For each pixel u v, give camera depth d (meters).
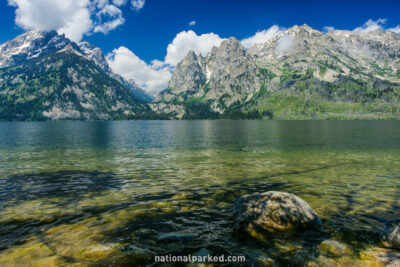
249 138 62.19
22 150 40.25
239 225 9.57
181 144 48.88
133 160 29.41
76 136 74.75
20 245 8.46
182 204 13.09
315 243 8.38
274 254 7.71
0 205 13.23
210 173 21.42
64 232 9.54
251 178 19.25
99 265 7.09
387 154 32.41
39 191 16.16
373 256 7.41
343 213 11.27
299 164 25.45
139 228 9.84
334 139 56.47
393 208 11.96
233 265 7.07
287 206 9.74
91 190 16.30
